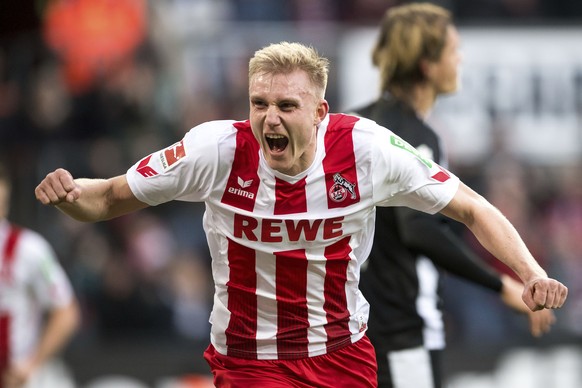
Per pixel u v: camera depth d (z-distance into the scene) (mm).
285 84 13016
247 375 14273
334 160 13688
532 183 36375
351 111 18375
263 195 13656
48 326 25594
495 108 37438
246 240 13844
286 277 13961
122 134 34812
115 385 30141
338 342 14406
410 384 17297
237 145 13609
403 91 17953
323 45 35594
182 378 30453
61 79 35188
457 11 40375
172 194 13797
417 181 13844
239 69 36031
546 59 37719
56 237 32281
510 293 17531
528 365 30781
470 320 31844
